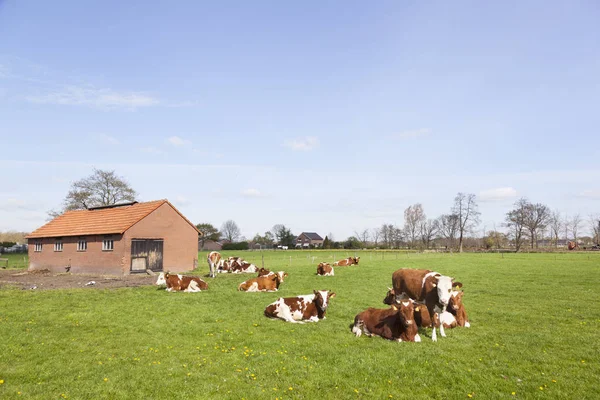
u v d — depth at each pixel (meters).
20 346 9.64
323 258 56.06
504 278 25.12
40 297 17.08
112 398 6.88
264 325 12.16
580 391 7.10
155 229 32.06
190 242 34.88
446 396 7.02
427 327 11.90
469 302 16.25
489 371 8.12
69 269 33.91
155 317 13.12
